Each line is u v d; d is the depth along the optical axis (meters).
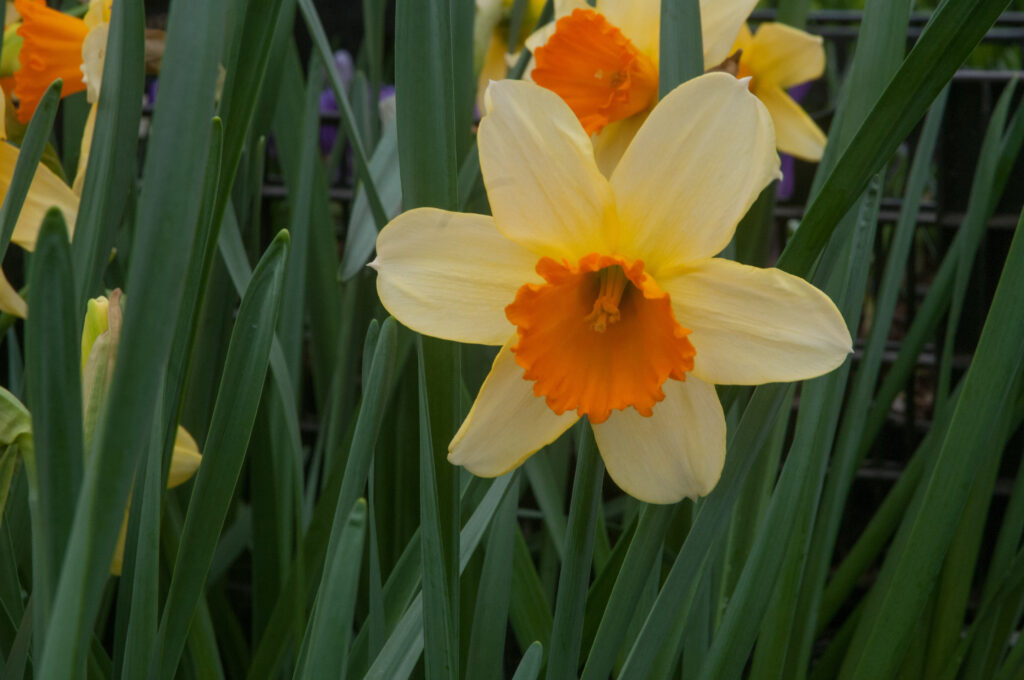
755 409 0.51
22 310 0.56
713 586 0.61
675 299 0.50
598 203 0.50
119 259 0.68
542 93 0.50
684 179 0.50
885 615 0.55
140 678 0.50
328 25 1.64
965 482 0.53
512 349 0.50
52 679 0.43
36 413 0.44
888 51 0.53
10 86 0.67
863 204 0.55
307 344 1.04
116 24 0.51
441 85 0.50
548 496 0.63
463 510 0.57
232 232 0.61
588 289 0.52
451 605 0.51
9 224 0.49
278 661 0.61
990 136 0.65
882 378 1.04
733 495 0.51
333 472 0.61
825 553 0.62
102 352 0.49
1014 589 0.64
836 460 0.62
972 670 0.63
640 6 0.64
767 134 0.49
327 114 0.94
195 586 0.51
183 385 0.52
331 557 0.50
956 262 0.69
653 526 0.51
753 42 0.67
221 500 0.50
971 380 0.53
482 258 0.50
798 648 0.62
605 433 0.51
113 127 0.51
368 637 0.56
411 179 0.50
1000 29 0.96
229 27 0.61
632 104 0.63
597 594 0.58
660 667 0.58
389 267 0.50
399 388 0.67
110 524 0.43
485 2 0.79
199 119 0.43
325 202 0.75
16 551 0.59
